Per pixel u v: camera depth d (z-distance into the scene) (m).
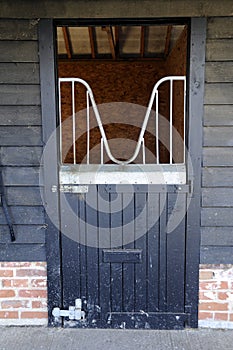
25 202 2.34
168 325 2.44
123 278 2.42
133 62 5.92
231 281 2.39
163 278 2.41
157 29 4.89
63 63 5.97
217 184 2.28
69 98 5.90
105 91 6.05
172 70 4.90
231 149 2.24
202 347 2.23
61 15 2.14
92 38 5.29
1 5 2.13
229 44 2.13
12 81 2.21
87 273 2.42
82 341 2.31
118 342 2.30
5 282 2.44
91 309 2.45
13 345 2.26
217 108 2.20
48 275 2.42
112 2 2.12
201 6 2.10
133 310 2.45
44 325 2.46
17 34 2.16
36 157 2.29
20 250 2.40
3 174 2.31
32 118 2.25
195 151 2.24
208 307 2.42
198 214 2.32
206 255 2.36
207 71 2.16
